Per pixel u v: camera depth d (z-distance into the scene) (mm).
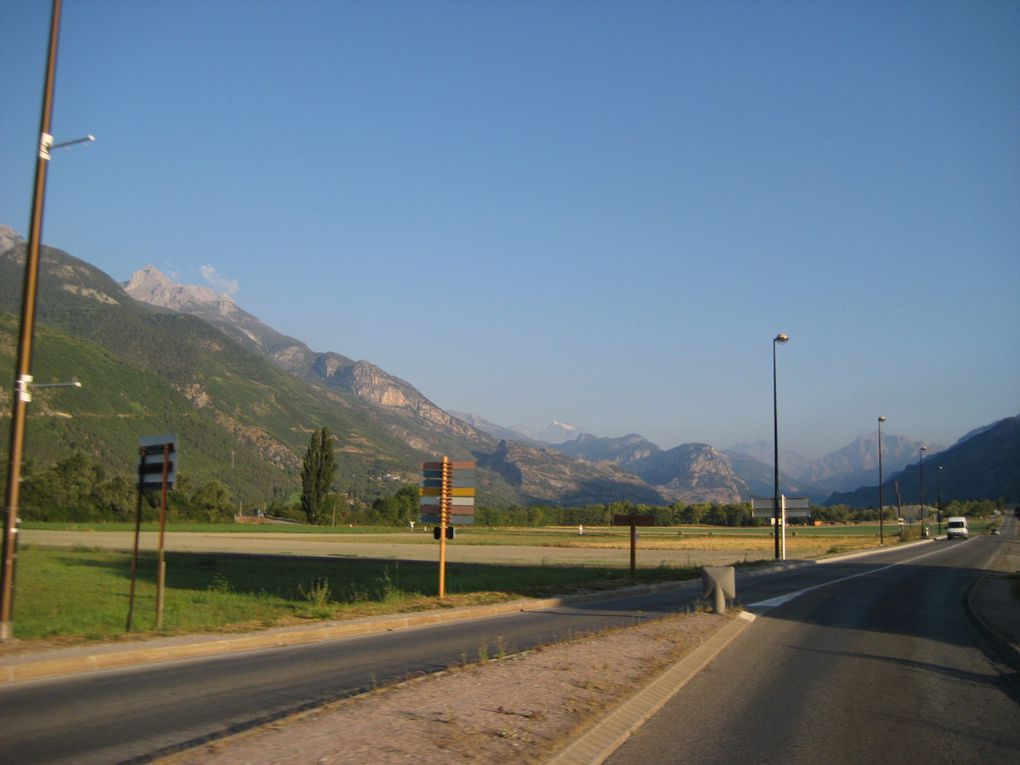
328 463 132000
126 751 7578
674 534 118750
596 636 14742
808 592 28422
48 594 24828
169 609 20562
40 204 14227
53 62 14500
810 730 9102
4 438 102688
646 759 7777
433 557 52375
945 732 9250
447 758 6875
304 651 14344
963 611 23062
